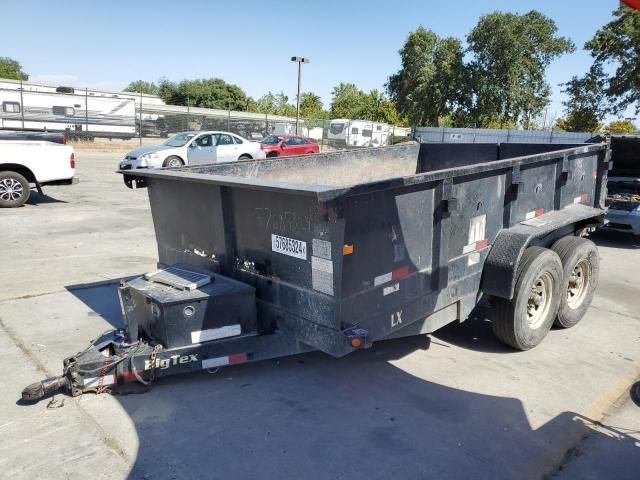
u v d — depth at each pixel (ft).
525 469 9.60
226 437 10.36
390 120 203.41
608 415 11.55
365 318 10.70
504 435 10.68
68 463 9.43
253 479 9.14
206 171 15.64
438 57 147.74
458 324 16.97
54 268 21.85
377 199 10.46
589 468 9.68
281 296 11.42
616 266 25.27
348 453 9.95
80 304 17.66
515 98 141.90
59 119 100.99
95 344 12.43
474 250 13.35
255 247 11.82
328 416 11.25
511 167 13.91
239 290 11.66
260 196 11.34
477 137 89.97
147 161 55.77
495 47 139.13
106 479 9.04
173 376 12.72
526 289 13.84
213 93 240.94
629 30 98.99
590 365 14.11
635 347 15.43
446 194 11.82
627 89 104.01
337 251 9.92
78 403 11.45
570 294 16.80
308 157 18.90
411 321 11.82
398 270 11.26
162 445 10.03
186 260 13.89
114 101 107.45
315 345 10.78
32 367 13.06
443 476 9.35
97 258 23.68
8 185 35.35
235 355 11.86
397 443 10.30
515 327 14.03
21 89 95.86
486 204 13.43
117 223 31.73
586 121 111.55
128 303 12.18
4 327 15.57
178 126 122.42
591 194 18.34
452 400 12.06
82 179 53.83
